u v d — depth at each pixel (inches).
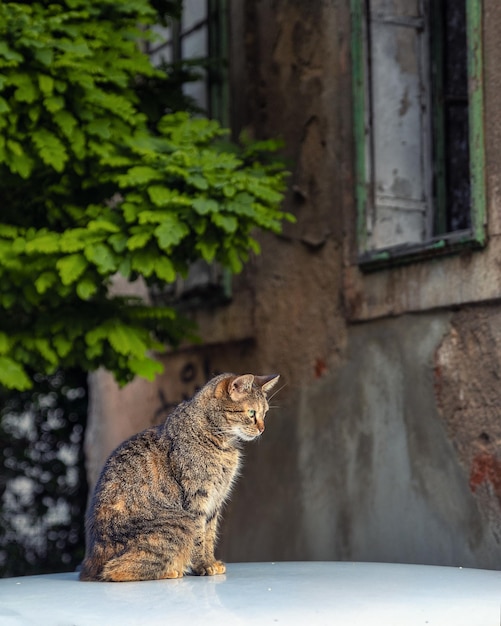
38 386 541.0
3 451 541.0
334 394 345.4
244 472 383.6
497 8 288.2
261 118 389.1
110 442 502.0
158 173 307.0
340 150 349.4
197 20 422.6
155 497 244.8
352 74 343.3
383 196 341.1
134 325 329.4
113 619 192.9
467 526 291.4
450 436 299.4
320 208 357.4
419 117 348.5
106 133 307.6
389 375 322.3
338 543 338.0
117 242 299.7
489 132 289.1
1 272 303.6
